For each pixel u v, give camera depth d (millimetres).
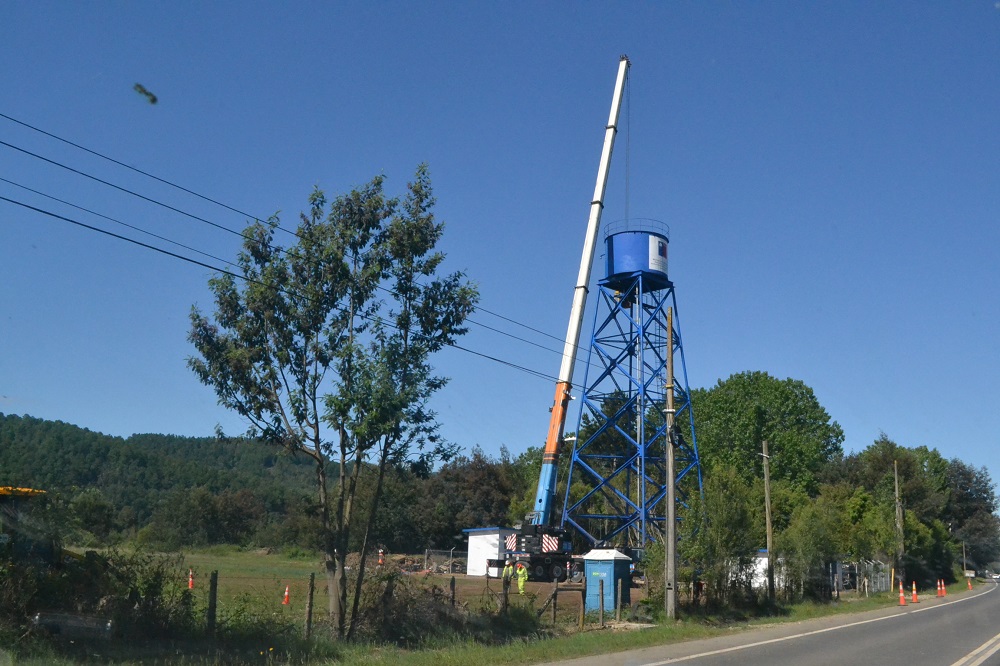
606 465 58969
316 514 19406
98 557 16344
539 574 44094
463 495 76438
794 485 77250
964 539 96938
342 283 19266
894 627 28391
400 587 21453
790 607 36250
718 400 83750
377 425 18000
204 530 71562
